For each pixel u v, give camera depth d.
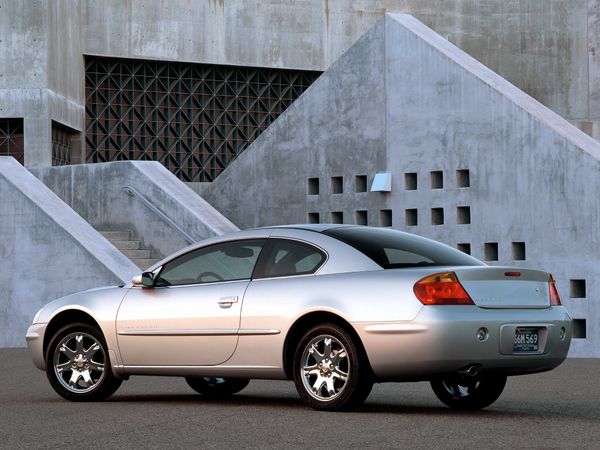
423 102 27.58
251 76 37.16
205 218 28.12
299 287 13.16
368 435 10.92
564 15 39.06
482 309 12.46
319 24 37.53
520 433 11.03
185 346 13.85
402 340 12.31
